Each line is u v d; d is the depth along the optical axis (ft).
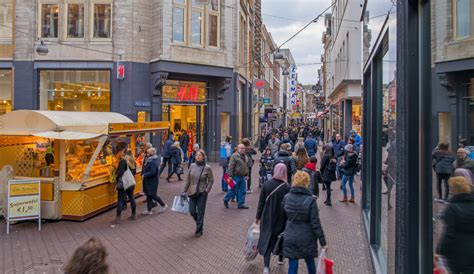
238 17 82.64
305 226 17.49
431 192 10.18
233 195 37.81
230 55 75.92
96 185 34.14
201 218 28.25
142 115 66.44
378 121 24.09
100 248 9.33
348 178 40.04
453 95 8.17
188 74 70.44
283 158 36.35
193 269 21.89
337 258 23.54
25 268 21.83
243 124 96.27
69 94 65.72
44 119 31.71
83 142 34.96
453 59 8.14
